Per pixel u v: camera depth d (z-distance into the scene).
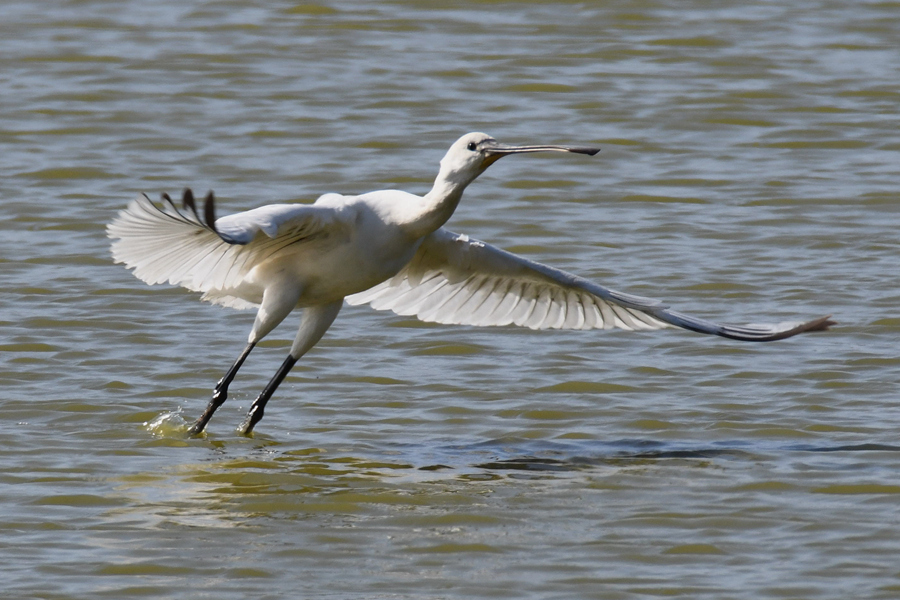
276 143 23.12
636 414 13.50
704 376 14.56
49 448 12.29
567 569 9.84
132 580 9.59
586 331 16.05
